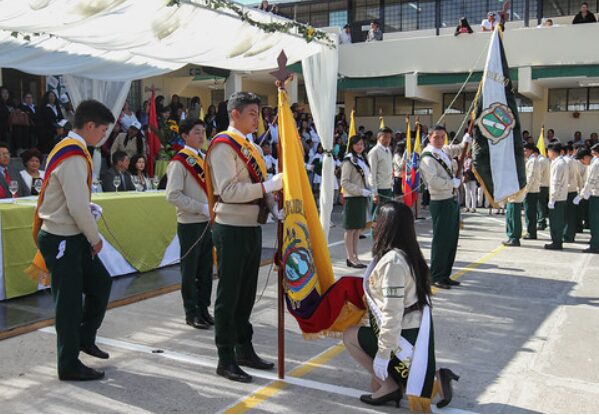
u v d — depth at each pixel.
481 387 3.75
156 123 11.11
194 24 6.19
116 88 9.34
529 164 10.05
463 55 15.95
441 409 3.41
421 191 13.06
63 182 3.56
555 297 6.10
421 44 16.42
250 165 3.71
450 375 3.38
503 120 6.82
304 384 3.76
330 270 3.79
